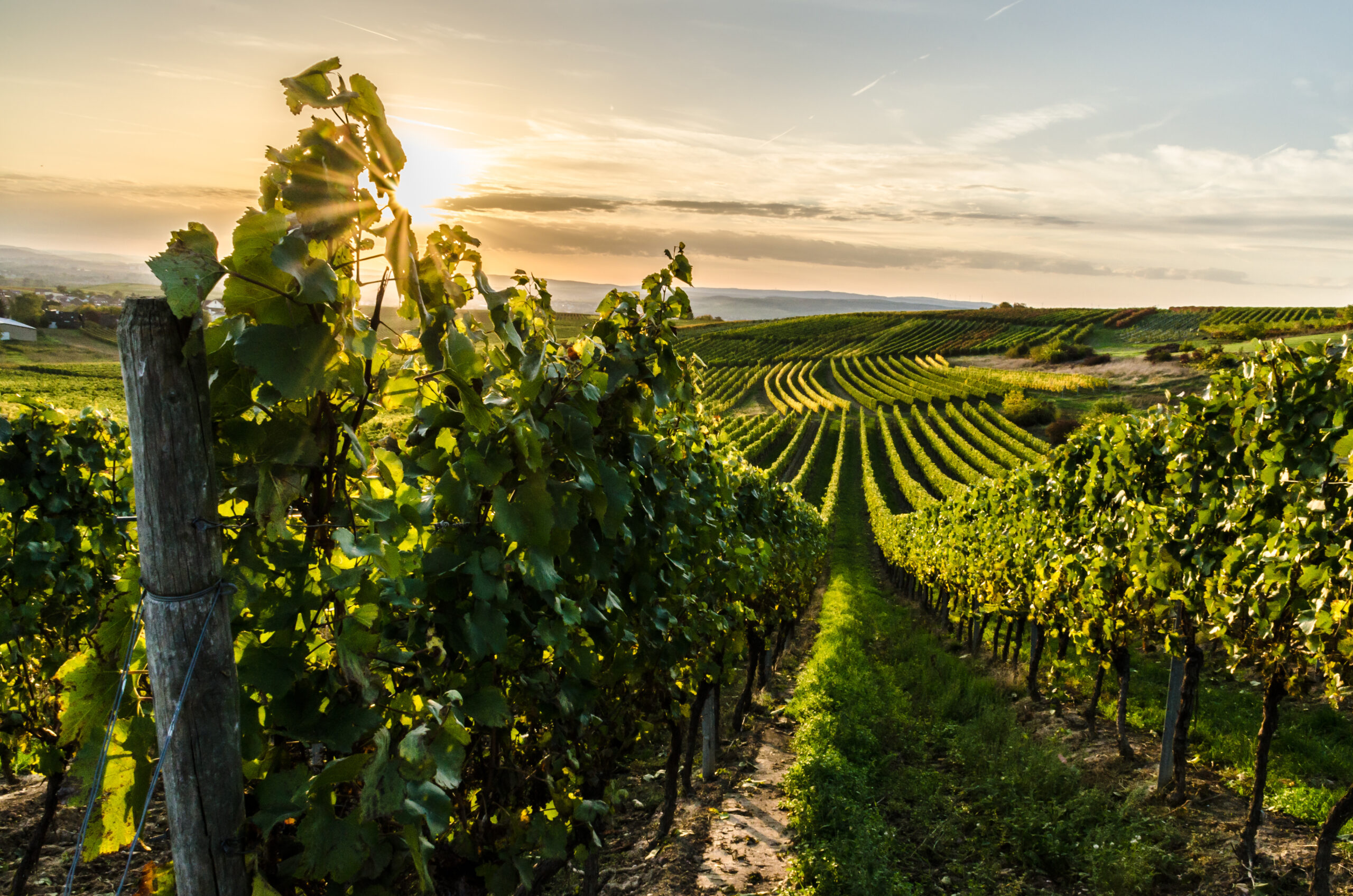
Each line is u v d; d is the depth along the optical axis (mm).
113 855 5500
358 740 1758
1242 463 6250
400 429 2643
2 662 4883
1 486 4914
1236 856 5359
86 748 1649
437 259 2111
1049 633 10281
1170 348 84625
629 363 3662
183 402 1398
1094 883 5105
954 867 5449
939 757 8016
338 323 1604
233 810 1528
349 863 1662
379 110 1657
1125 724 7918
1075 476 9648
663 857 5574
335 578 1704
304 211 1513
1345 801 4488
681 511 4305
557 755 2900
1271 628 5426
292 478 1618
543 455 2754
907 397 79625
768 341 135750
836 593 17969
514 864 2508
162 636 1431
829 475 54438
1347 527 4805
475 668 2422
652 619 3891
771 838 5973
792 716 9703
